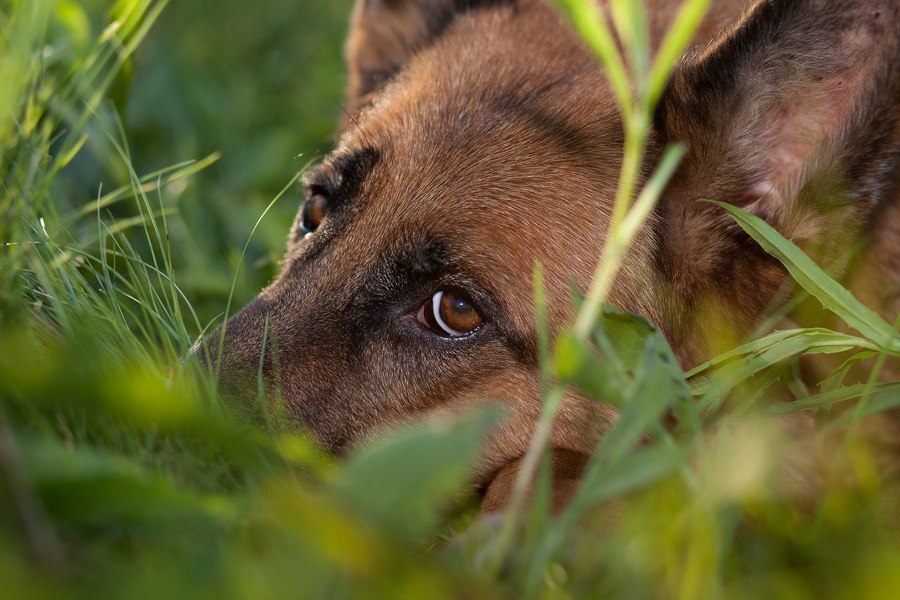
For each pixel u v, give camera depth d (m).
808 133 5.71
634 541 3.99
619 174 6.11
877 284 5.93
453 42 7.17
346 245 6.18
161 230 7.84
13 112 5.45
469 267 5.90
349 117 7.86
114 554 3.55
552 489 5.07
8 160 5.48
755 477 3.97
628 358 4.51
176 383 4.84
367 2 8.09
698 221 6.00
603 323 4.56
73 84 6.87
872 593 3.81
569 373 3.91
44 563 2.91
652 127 6.04
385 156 6.32
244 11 11.78
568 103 6.35
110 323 5.16
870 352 5.27
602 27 3.91
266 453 4.57
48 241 5.39
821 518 4.77
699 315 6.02
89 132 7.50
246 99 10.25
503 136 6.21
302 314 6.03
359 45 8.23
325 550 3.02
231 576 3.15
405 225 6.03
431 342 5.92
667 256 6.02
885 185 5.42
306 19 12.23
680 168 5.98
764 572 4.26
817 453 5.41
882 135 5.33
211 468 4.42
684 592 3.74
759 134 5.82
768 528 4.69
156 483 3.43
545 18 7.16
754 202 5.93
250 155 9.66
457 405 5.91
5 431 3.01
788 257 5.21
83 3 9.30
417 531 3.22
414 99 6.61
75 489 3.33
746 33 5.57
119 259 6.74
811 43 5.46
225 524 3.72
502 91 6.50
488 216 5.97
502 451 5.88
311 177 6.85
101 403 3.36
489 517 4.49
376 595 3.22
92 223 7.02
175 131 9.60
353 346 5.97
